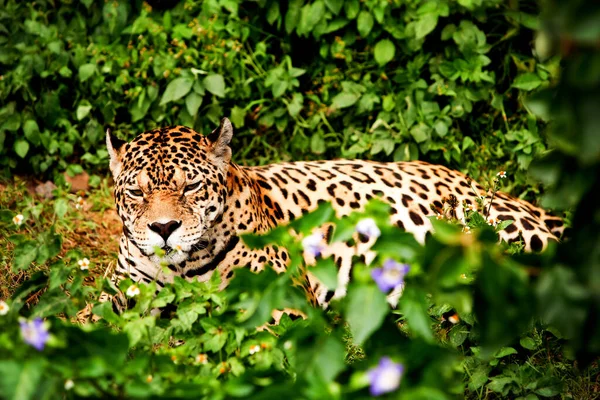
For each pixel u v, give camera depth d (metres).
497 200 11.85
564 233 11.64
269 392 5.10
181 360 6.73
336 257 10.72
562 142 5.02
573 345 5.58
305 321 7.62
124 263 10.27
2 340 5.18
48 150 13.73
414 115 13.30
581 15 4.55
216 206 9.62
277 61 14.53
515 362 8.91
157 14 14.52
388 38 13.79
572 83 4.76
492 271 4.96
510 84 13.98
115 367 5.31
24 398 4.78
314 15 13.49
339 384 5.70
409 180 11.74
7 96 13.85
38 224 10.79
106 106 13.84
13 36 14.32
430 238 5.18
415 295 5.31
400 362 5.23
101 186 13.69
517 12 13.41
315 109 13.76
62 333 5.40
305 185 11.13
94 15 14.77
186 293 7.68
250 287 5.82
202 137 9.93
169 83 13.42
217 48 13.61
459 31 13.41
